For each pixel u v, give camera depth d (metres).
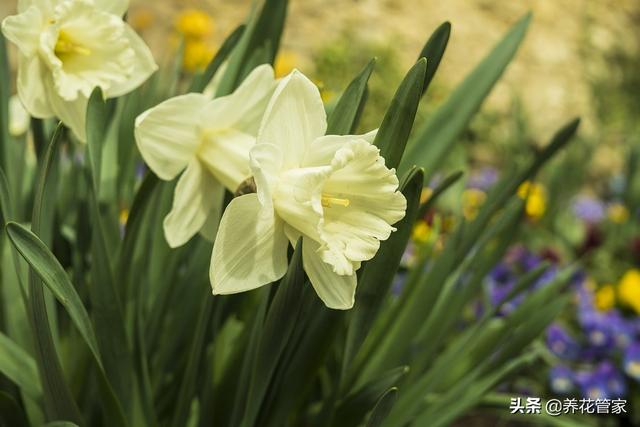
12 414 0.57
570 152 1.44
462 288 0.66
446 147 0.63
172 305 0.63
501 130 1.88
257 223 0.49
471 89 0.64
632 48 2.19
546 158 0.61
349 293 0.49
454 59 2.03
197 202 0.55
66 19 0.54
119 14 0.57
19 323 0.60
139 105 0.63
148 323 0.60
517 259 1.15
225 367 0.60
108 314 0.54
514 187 0.61
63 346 0.62
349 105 0.52
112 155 0.61
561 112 1.99
